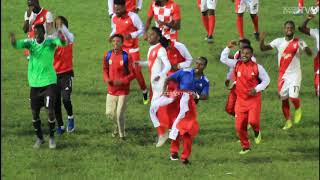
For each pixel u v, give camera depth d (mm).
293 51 29844
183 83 26734
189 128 26391
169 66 28031
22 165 26953
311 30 29109
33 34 30203
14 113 32812
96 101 35000
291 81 30156
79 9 51812
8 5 51500
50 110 27797
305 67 39250
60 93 29578
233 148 28938
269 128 31203
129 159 27641
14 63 40719
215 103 34625
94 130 30891
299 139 29844
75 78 38531
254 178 25797
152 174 26016
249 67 27422
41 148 28609
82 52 43094
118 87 28797
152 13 33906
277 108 33844
